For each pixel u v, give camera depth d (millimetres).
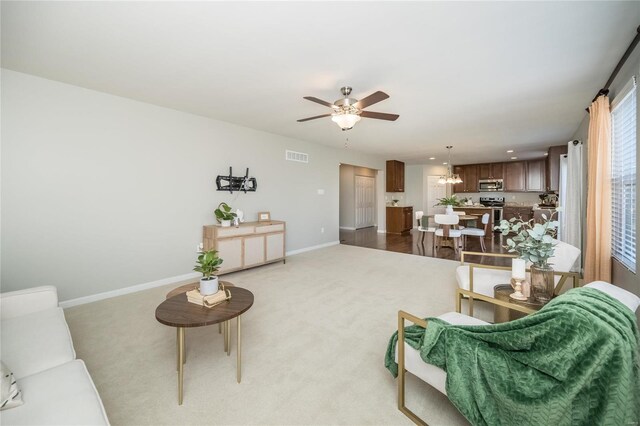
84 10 1698
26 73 2609
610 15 1721
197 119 3910
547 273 1853
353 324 2443
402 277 3838
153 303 2971
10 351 1329
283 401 1536
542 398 983
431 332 1308
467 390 1174
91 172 3023
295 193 5465
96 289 3082
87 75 2641
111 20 1802
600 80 2697
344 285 3502
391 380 1712
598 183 2670
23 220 2648
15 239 2615
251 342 2152
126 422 1390
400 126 4438
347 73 2553
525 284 1912
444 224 5527
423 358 1319
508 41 2025
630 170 2348
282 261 4750
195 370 1809
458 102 3316
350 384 1675
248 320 2531
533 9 1675
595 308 985
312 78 2658
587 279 2877
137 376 1749
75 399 1029
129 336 2254
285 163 5230
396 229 8078
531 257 1853
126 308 2830
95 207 3062
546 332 992
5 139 2543
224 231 3818
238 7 1669
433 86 2844
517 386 1054
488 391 1141
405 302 2932
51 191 2789
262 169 4812
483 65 2396
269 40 2023
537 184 7855
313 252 5574
